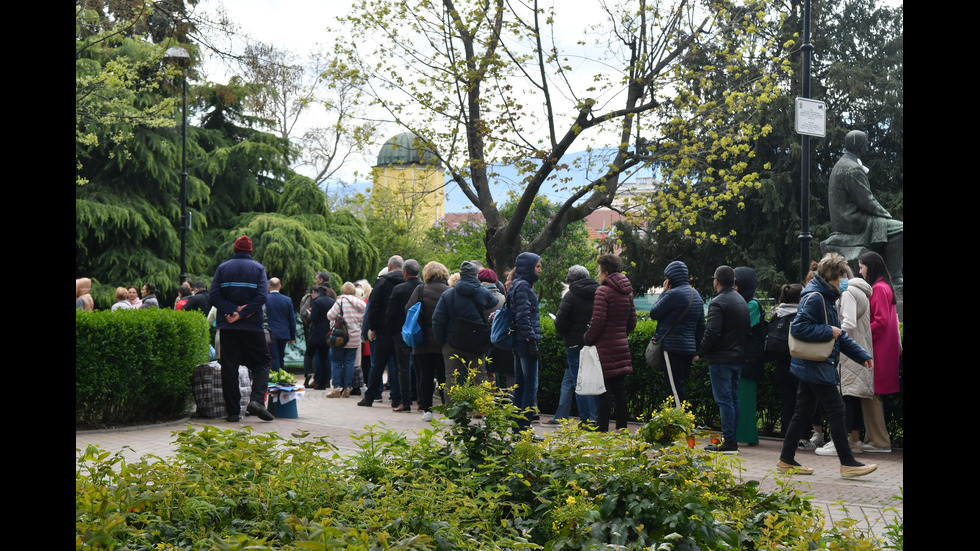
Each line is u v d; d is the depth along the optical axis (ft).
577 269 35.14
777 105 107.76
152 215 93.45
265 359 37.47
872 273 32.42
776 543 11.98
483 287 35.40
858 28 122.21
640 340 39.99
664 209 55.67
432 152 55.67
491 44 52.03
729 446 31.50
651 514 12.28
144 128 93.81
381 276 43.42
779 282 104.99
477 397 15.85
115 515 9.85
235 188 102.99
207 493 12.28
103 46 92.17
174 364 35.81
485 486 14.49
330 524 9.95
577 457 14.69
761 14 50.08
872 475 26.86
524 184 55.88
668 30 51.19
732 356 31.24
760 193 107.55
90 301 52.21
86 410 33.65
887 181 116.98
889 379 31.71
